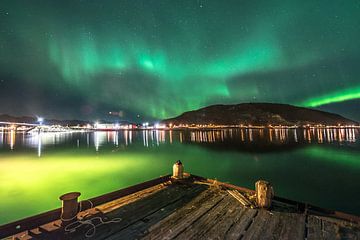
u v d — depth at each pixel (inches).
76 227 199.8
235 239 182.5
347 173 1076.5
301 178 973.8
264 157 1644.9
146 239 184.7
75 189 719.7
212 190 315.9
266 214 229.9
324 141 3061.0
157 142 3083.2
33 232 194.4
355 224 203.9
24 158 1488.7
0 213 502.6
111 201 274.4
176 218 223.6
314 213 233.1
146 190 319.0
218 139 3666.3
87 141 3174.2
